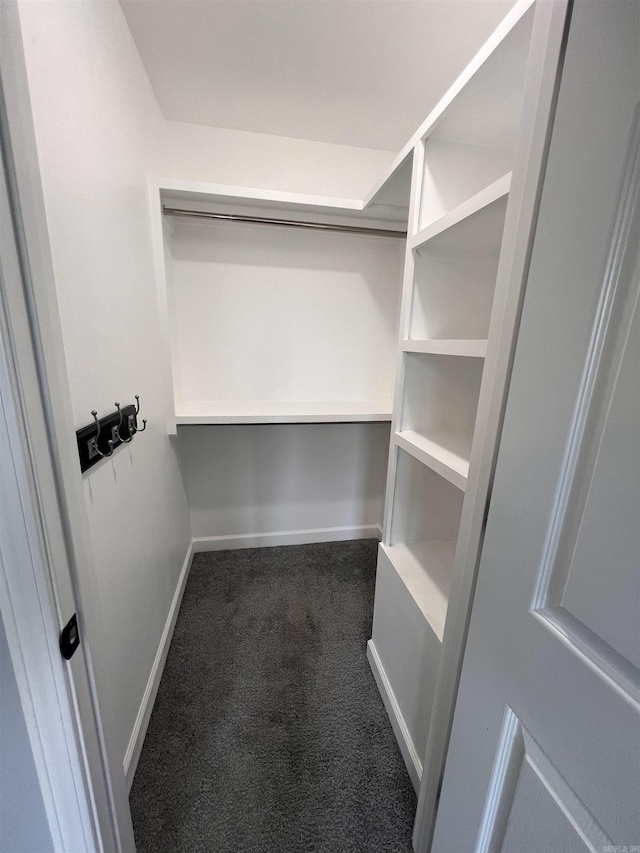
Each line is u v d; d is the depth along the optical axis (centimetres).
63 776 55
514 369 50
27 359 42
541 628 44
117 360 105
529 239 52
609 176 35
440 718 80
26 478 43
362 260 200
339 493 239
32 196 42
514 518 49
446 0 108
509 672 50
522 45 73
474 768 59
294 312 199
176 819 97
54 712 51
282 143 177
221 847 92
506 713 51
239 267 188
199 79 141
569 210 40
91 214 89
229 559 222
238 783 105
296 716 126
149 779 106
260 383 205
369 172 189
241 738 118
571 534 40
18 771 54
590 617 38
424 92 147
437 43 123
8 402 40
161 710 127
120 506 103
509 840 50
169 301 166
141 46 126
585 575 38
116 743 66
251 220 170
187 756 112
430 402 131
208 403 199
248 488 226
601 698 36
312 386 211
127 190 117
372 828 97
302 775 108
